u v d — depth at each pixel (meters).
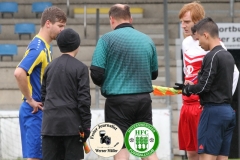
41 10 42.88
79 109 16.72
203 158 18.44
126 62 17.78
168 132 27.05
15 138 26.91
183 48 20.11
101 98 35.25
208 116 18.12
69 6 44.62
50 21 18.17
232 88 18.34
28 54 17.89
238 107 38.34
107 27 41.94
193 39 19.75
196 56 19.64
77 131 16.78
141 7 44.47
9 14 44.75
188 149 20.39
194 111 19.92
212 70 17.86
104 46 17.83
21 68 17.70
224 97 18.05
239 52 38.78
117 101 17.83
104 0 44.88
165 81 34.22
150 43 18.20
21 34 42.00
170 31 40.94
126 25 18.12
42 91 17.50
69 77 16.81
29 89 18.20
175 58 39.25
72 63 16.97
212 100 18.08
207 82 17.89
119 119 17.97
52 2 44.56
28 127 18.30
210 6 43.03
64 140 16.98
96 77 17.75
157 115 27.05
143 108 18.00
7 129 26.91
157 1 44.34
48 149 17.03
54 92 16.91
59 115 16.75
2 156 26.95
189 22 19.94
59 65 16.97
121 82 17.81
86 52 40.31
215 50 18.08
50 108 16.86
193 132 20.12
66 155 16.98
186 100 20.12
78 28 42.03
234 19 39.22
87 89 16.77
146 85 18.03
